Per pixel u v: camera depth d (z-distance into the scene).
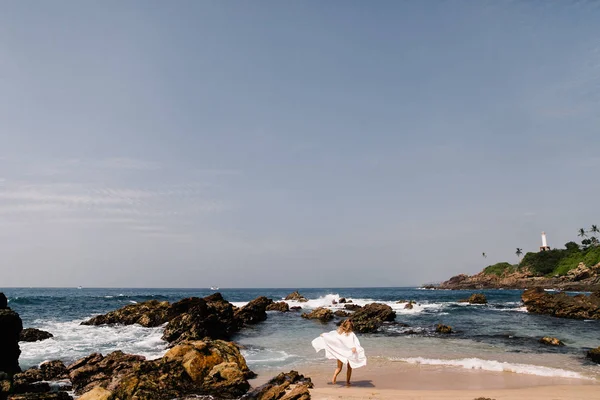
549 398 10.67
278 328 31.11
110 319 31.14
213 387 11.55
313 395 10.90
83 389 11.91
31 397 9.53
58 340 22.81
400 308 51.84
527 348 20.80
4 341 13.82
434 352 19.45
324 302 61.53
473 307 53.06
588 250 143.50
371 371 14.72
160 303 33.50
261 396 10.66
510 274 166.12
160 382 11.49
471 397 10.71
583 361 17.23
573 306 39.00
